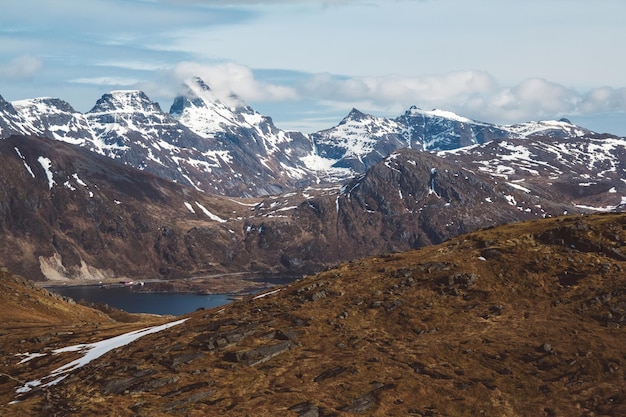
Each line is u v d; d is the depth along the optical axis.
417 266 101.44
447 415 67.38
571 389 70.25
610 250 96.94
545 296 89.06
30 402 76.25
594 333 78.88
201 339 87.56
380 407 68.31
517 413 67.50
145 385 74.62
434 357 77.81
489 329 82.81
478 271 96.31
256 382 73.88
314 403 68.88
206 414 67.56
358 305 92.69
